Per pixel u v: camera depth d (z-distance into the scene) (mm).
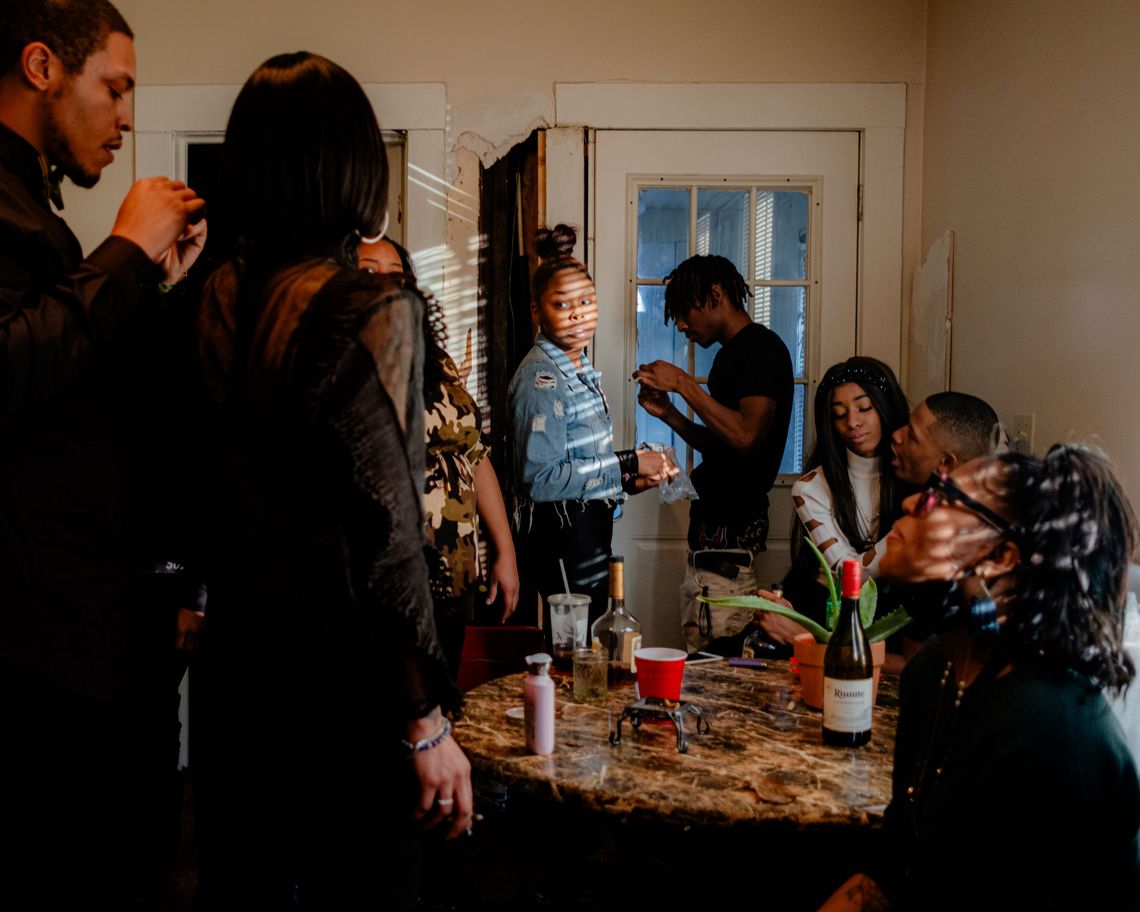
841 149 3475
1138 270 2203
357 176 1208
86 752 1394
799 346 3547
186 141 3449
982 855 998
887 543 1151
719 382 3152
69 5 1391
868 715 1585
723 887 1810
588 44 3441
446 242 3463
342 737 1123
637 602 3527
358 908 1158
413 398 1127
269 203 1184
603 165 3465
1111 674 1015
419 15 3438
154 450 1376
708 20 3439
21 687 1342
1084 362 2424
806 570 2510
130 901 1580
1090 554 1024
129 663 1454
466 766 1225
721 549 3043
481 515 2600
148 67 3410
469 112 3449
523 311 3668
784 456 3557
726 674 2020
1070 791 974
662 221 3498
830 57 3443
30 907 1393
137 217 1394
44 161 1437
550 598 2139
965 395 2271
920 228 3461
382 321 1094
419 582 1106
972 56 3061
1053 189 2576
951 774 1036
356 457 1068
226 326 1165
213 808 1174
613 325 3488
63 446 1371
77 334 1278
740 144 3465
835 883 1717
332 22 3432
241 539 1135
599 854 2693
